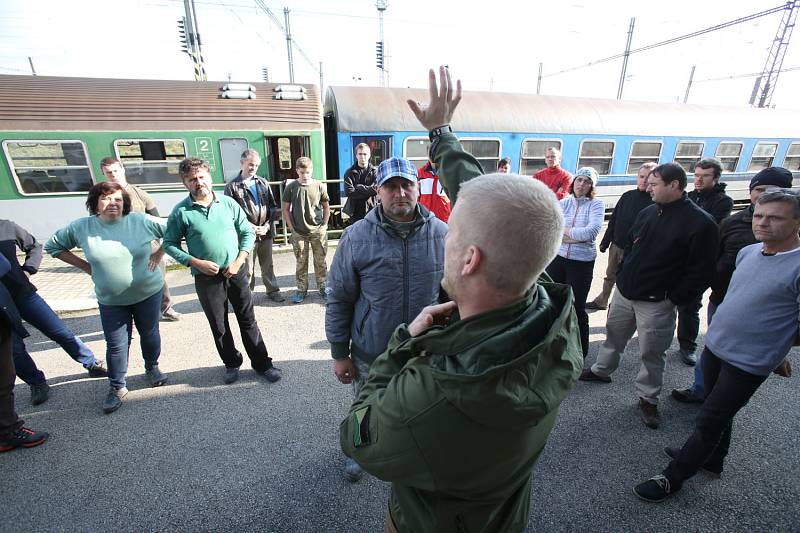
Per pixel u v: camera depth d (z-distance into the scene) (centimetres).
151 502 206
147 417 272
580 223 324
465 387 65
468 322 71
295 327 414
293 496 210
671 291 244
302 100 770
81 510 202
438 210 427
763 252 187
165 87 736
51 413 276
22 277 279
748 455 235
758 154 1160
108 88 705
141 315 286
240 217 295
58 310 444
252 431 258
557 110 913
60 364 340
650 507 201
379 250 177
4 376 232
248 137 723
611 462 230
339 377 204
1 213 657
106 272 262
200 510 202
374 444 77
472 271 73
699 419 198
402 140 794
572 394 294
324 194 476
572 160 935
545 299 81
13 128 626
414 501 87
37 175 659
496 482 78
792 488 212
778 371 194
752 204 270
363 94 796
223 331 296
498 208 69
